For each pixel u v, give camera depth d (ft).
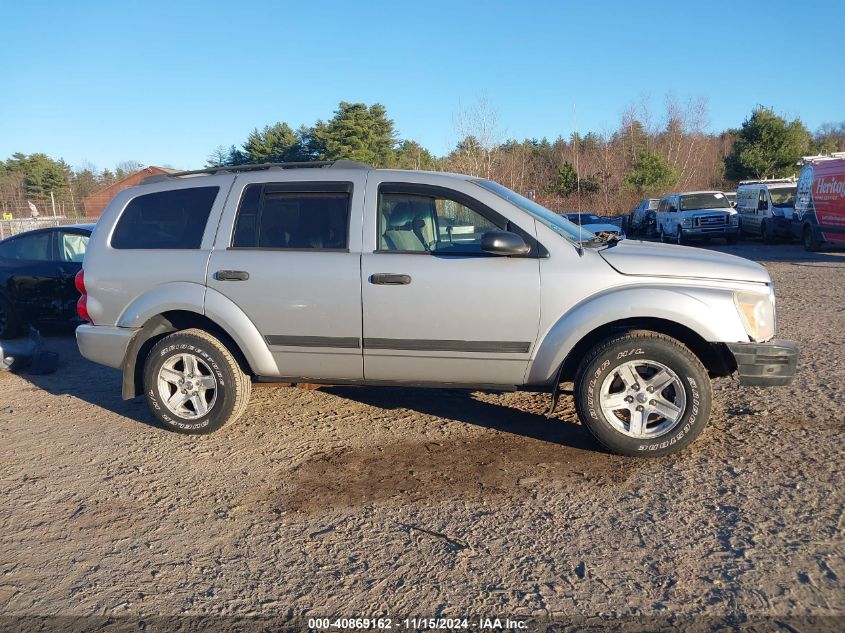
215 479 14.65
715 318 14.19
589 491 13.30
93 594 10.59
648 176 115.65
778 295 36.55
